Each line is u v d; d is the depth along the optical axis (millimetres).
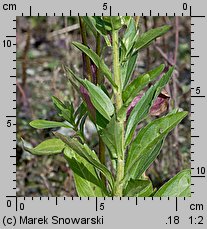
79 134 407
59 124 400
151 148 364
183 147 638
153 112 399
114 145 358
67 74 380
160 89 354
